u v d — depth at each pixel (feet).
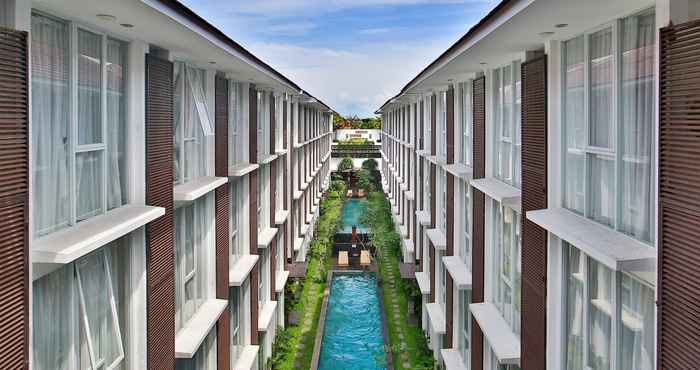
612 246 16.16
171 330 24.52
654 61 15.61
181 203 26.68
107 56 20.15
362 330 59.41
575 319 21.07
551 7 16.33
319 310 63.46
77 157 18.21
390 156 107.76
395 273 76.89
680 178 12.52
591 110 19.66
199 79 30.35
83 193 18.66
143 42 21.68
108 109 20.30
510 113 28.68
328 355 53.67
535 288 23.17
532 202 23.57
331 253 86.74
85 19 17.81
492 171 31.99
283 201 59.06
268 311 46.47
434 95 51.98
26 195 13.66
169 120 23.93
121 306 21.29
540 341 22.62
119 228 17.80
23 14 13.84
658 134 13.33
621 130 17.54
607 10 16.65
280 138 57.06
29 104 13.79
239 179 39.91
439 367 46.91
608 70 18.45
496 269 32.07
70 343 17.61
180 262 27.40
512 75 27.84
